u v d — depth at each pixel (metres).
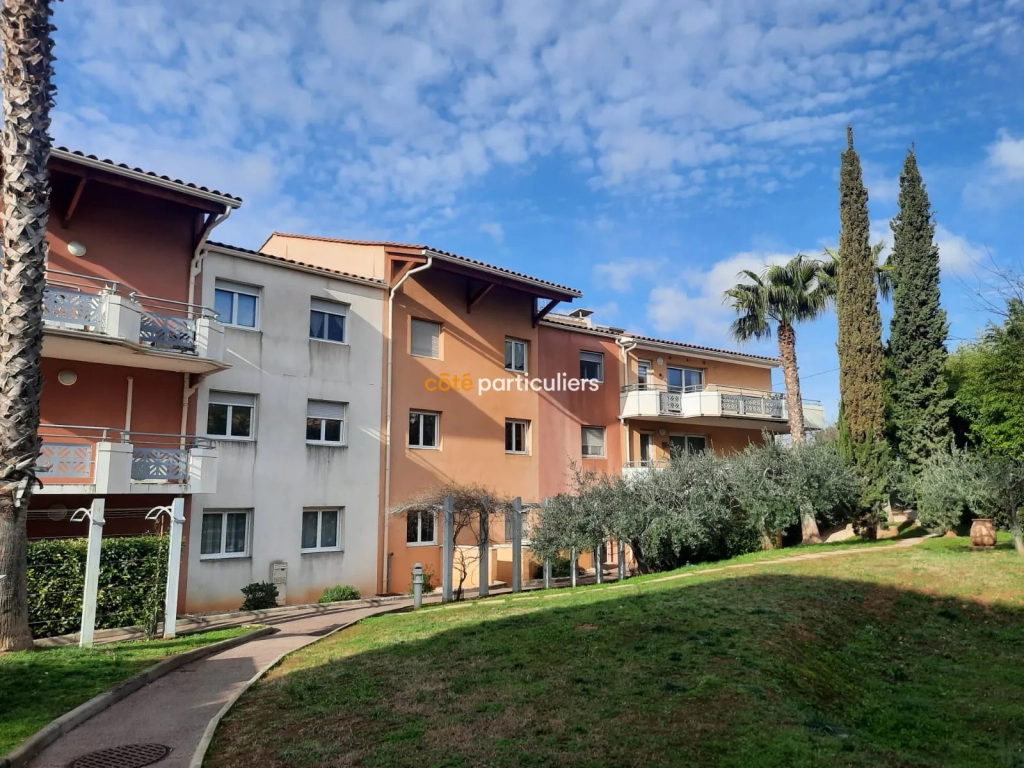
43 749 6.63
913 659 10.67
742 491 20.38
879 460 21.89
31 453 11.12
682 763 5.68
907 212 24.30
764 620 10.75
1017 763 6.91
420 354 23.34
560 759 5.78
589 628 10.58
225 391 18.69
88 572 11.85
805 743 6.15
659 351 31.11
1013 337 18.00
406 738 6.36
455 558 22.30
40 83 11.34
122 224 17.02
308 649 11.11
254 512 18.69
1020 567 14.61
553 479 26.45
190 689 8.92
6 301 11.05
